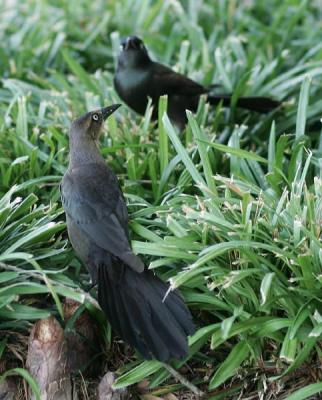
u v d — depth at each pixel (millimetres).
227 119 7637
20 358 5309
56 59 9352
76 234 5332
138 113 7699
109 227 5180
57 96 7719
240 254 5133
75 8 10391
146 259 5531
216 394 5105
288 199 5684
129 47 7398
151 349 4770
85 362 5355
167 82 7418
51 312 5492
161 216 5617
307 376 5098
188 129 6742
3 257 5152
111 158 6645
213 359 5230
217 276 5098
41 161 6770
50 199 6199
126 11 10141
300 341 4969
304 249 4996
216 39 9648
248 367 5121
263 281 4816
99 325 5480
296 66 8727
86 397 5258
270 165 6035
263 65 8859
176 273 5336
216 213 5281
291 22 9359
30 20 9953
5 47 9664
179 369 5258
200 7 10094
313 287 4953
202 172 6410
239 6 10297
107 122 6863
